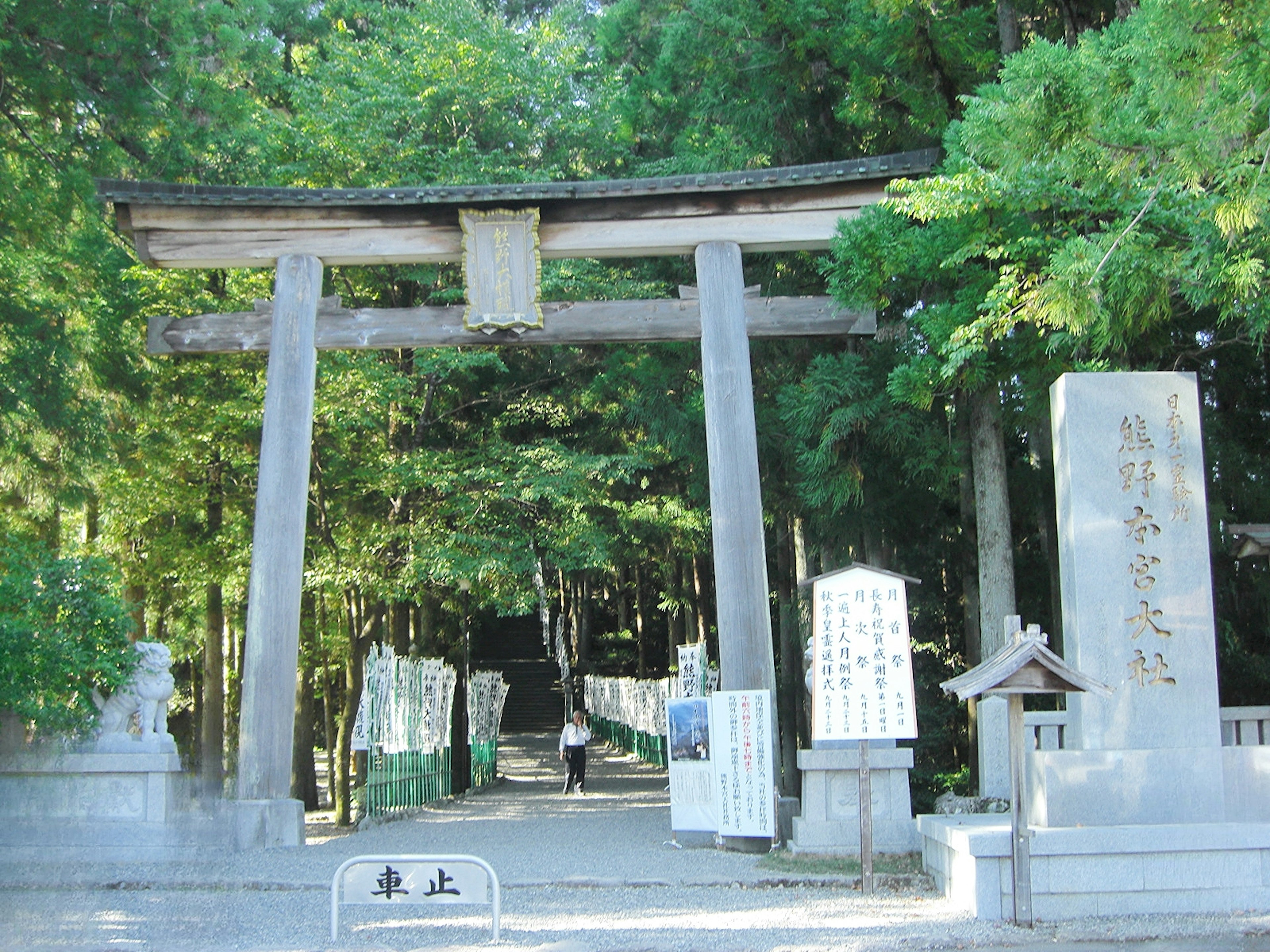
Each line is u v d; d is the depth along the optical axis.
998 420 14.20
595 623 51.38
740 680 13.38
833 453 14.92
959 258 11.80
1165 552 10.13
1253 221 8.74
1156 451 10.26
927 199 11.05
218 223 14.68
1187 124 9.15
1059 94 9.48
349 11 25.69
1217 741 9.91
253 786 13.26
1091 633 10.05
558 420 20.69
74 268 16.59
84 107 16.44
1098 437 10.29
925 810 16.72
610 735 37.75
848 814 11.92
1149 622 10.05
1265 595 15.86
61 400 15.70
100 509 19.95
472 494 18.78
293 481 14.16
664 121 21.95
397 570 19.19
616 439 21.88
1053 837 8.52
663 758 27.30
